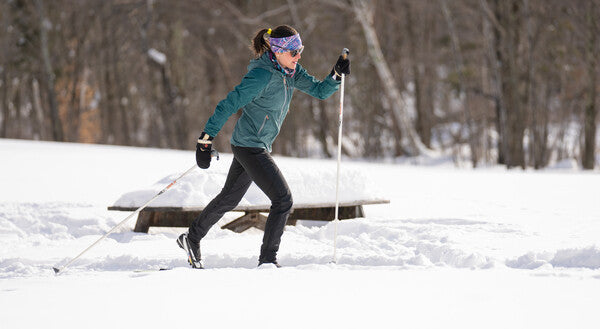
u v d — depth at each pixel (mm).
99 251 17281
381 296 10008
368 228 19750
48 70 118750
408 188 37562
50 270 14820
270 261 14500
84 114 161625
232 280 11555
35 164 45562
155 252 17125
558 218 22938
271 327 8203
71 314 8922
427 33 128375
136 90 165750
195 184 20750
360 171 22766
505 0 103188
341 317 8695
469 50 122062
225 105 13773
